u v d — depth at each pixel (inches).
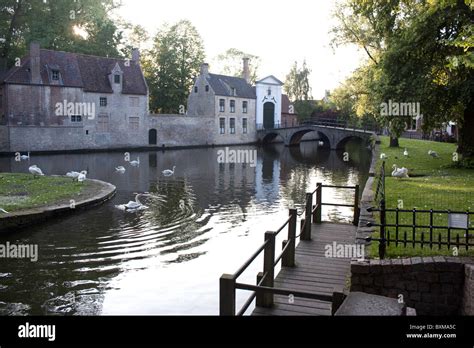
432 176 779.4
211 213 767.7
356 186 529.0
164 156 1866.4
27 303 400.8
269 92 2886.3
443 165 927.0
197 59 2652.6
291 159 1813.5
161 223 684.1
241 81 2861.7
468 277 278.8
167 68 2534.5
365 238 347.9
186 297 419.8
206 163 1600.6
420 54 805.9
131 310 390.3
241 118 2743.6
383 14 850.1
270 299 306.7
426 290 293.9
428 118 856.9
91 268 489.7
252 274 479.2
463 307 285.3
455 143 1646.2
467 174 791.7
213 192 981.8
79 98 1993.1
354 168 1487.5
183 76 2593.5
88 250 547.2
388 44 883.4
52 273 474.3
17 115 1827.0
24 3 1925.4
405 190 612.4
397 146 1443.2
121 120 2159.2
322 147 2571.4
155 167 1432.1
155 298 416.8
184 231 644.1
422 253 325.1
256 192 991.6
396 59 819.4
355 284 301.0
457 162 900.0
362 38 1343.5
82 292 427.2
